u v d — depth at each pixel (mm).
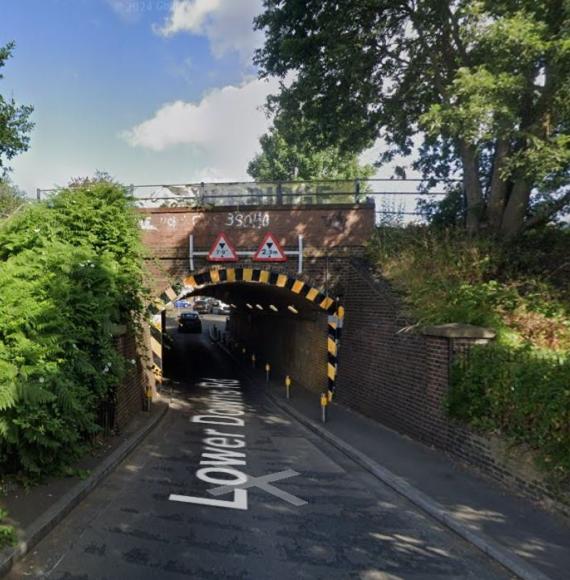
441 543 5551
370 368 12500
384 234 14672
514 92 8852
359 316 13445
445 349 8789
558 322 9000
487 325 8898
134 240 11492
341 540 5602
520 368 6832
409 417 10258
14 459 6727
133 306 11617
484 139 9336
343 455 9469
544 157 8797
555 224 13227
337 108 14922
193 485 7539
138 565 4891
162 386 18797
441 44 12438
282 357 24016
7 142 12250
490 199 12938
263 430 11938
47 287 7434
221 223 15453
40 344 6691
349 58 13031
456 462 8344
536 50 8195
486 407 7680
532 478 6527
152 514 6250
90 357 8258
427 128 11352
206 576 4711
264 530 5848
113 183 11719
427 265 12039
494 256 11461
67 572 4703
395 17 13227
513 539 5359
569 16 8070
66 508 6020
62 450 7375
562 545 5215
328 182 15391
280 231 15234
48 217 10203
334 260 15094
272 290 18594
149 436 11008
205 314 75000
